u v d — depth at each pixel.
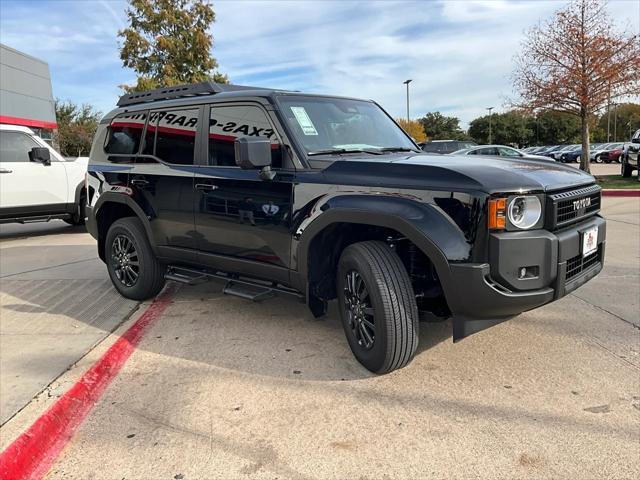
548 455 2.50
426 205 2.97
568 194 3.12
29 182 8.99
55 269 6.67
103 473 2.50
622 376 3.24
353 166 3.36
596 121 17.97
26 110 26.73
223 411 3.00
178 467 2.52
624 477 2.33
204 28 18.41
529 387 3.15
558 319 4.23
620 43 15.33
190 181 4.28
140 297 5.06
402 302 3.12
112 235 5.14
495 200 2.80
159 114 4.71
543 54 16.03
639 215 10.02
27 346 3.95
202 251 4.34
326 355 3.71
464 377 3.30
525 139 84.00
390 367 3.25
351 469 2.45
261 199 3.76
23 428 2.74
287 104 3.87
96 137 5.45
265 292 4.04
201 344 3.99
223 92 4.36
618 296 4.78
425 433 2.71
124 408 3.08
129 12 17.55
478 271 2.80
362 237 3.64
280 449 2.62
